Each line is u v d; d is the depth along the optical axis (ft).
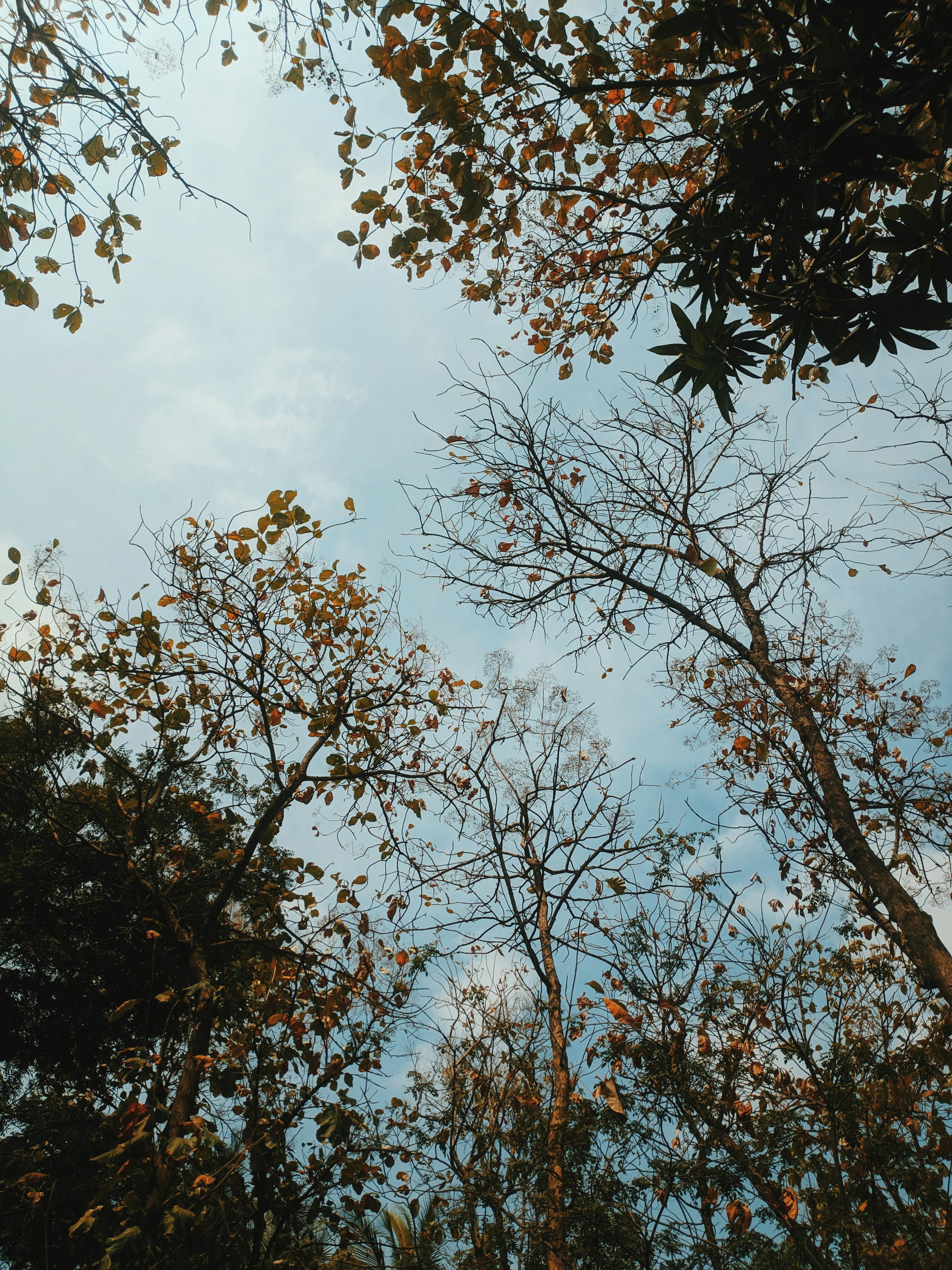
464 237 19.70
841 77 12.27
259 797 30.73
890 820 21.79
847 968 19.47
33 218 16.37
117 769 29.35
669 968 19.76
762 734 22.00
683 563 23.93
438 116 16.60
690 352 15.23
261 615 25.41
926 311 13.17
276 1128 19.74
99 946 29.94
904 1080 17.38
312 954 22.45
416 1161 20.08
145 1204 16.31
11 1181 21.29
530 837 24.16
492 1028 21.90
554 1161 17.89
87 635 24.70
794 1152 17.24
